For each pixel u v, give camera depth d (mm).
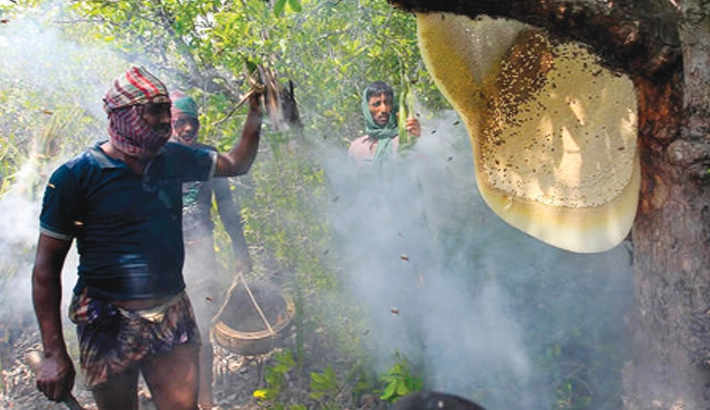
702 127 2229
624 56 2309
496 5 2354
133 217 2332
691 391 2383
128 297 2350
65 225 2297
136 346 2371
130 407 2520
